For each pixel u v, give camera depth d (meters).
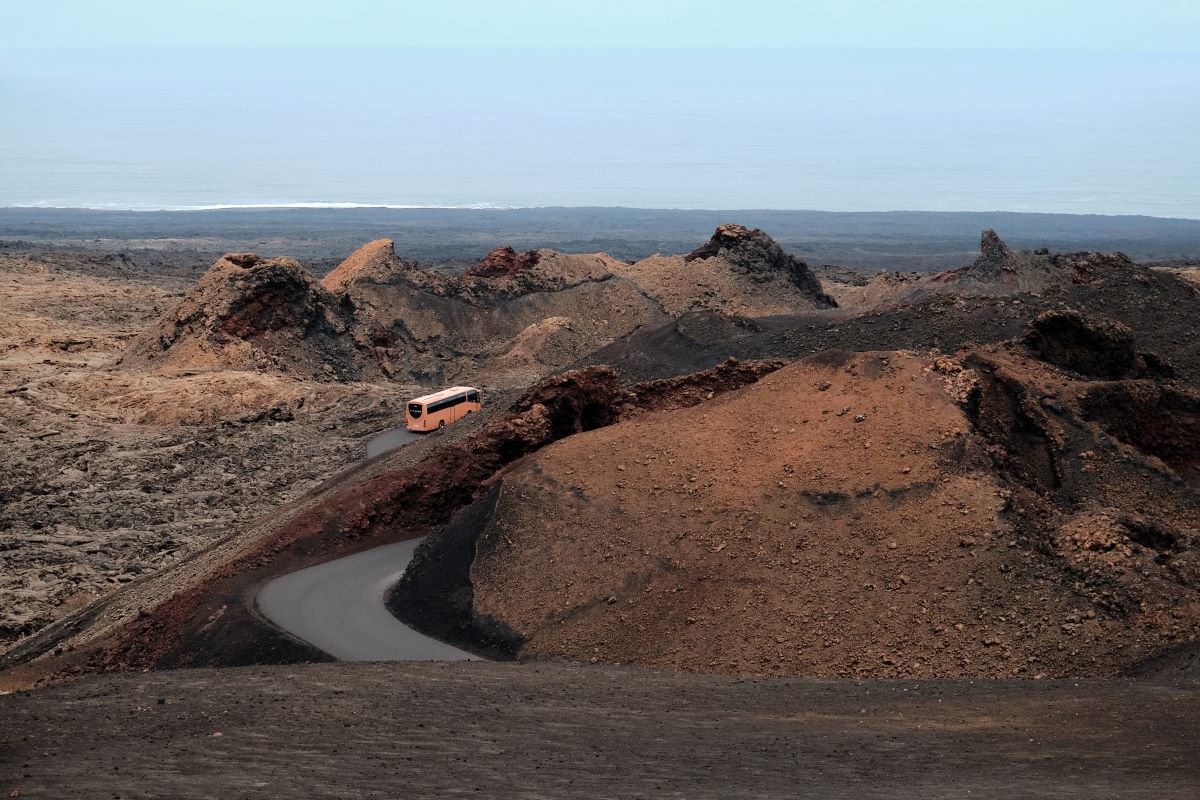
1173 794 32.56
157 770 38.28
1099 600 56.34
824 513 65.50
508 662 61.41
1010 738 40.53
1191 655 51.97
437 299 196.75
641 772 37.69
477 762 39.19
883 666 57.12
